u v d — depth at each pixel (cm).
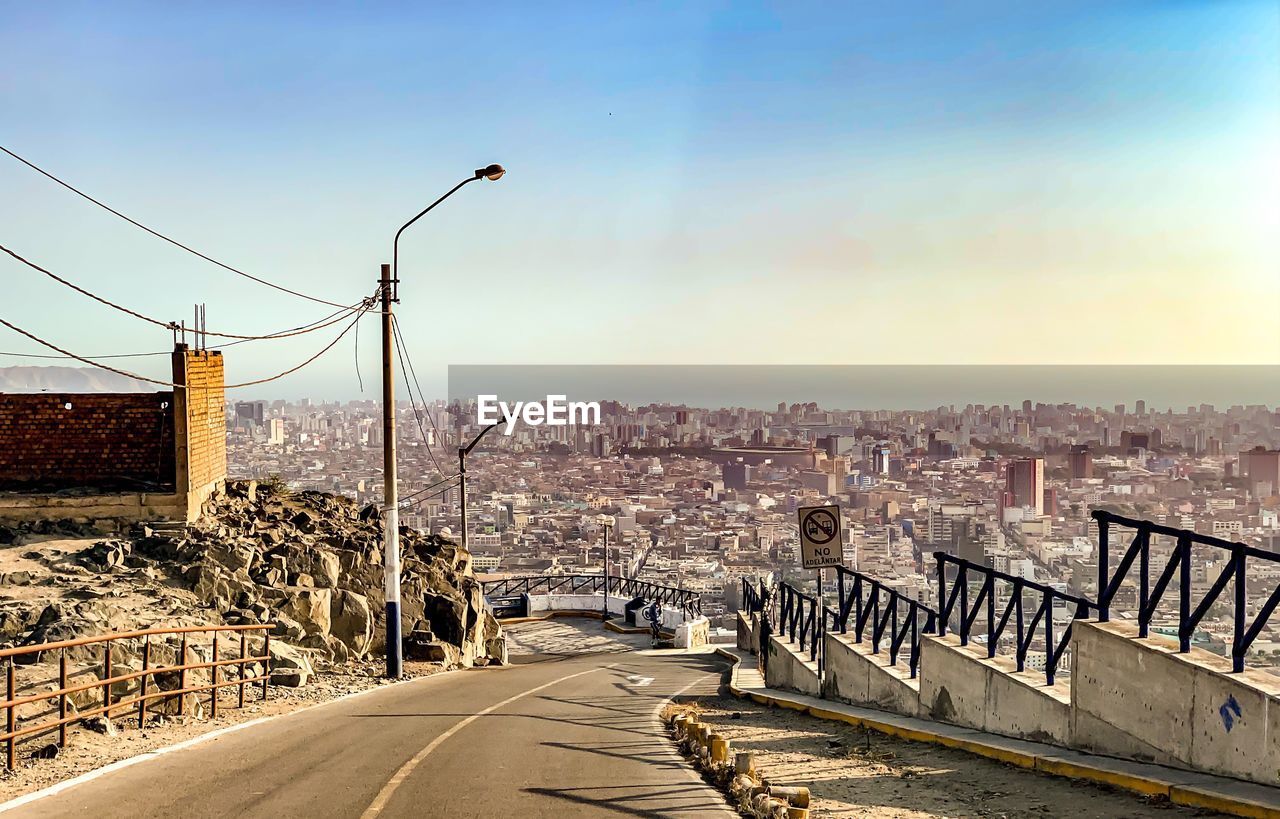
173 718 1361
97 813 879
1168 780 885
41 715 1190
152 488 2361
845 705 1720
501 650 2973
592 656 3450
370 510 3194
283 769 1068
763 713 1733
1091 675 1067
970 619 1400
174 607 1880
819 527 1842
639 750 1214
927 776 1077
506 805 915
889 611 1678
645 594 4619
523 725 1425
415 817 873
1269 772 830
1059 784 982
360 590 2445
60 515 2228
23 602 1725
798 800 880
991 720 1276
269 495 3025
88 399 2377
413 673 2219
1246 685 856
